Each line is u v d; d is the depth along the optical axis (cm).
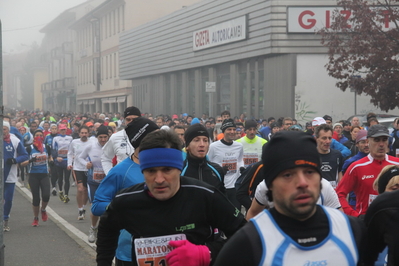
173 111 3853
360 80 1945
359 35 1942
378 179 433
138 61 4366
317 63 2511
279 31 2516
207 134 565
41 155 993
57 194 1460
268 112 2692
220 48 3047
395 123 1105
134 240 321
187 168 564
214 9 3075
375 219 284
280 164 224
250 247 223
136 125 448
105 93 5884
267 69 2683
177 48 3619
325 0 2477
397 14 1919
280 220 227
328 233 225
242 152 862
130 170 446
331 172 678
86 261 727
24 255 762
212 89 2178
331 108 2517
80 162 1034
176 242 295
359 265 233
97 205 441
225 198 323
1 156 504
